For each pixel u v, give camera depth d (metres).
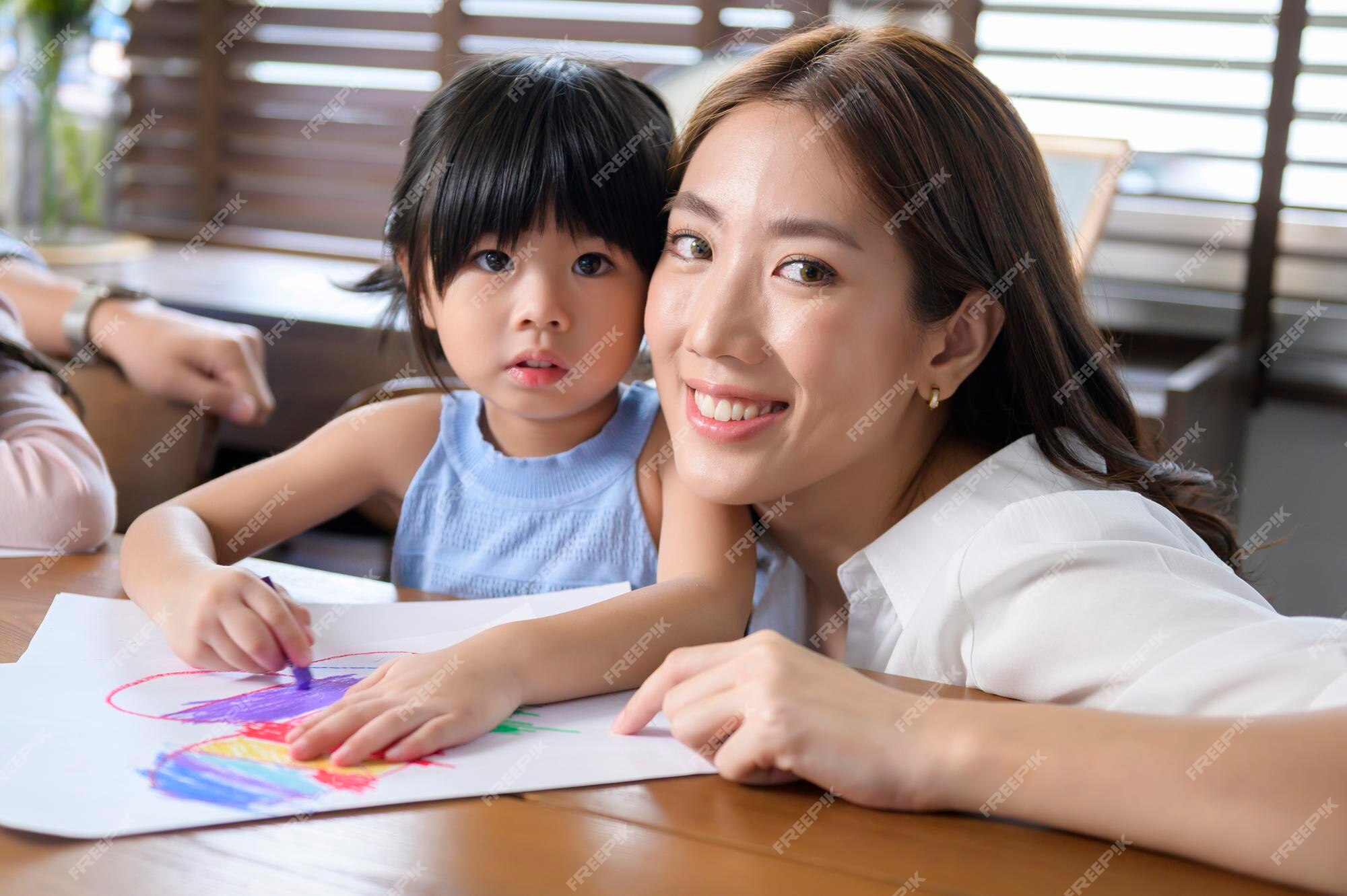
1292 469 1.81
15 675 0.59
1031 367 0.76
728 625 0.71
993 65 1.88
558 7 2.10
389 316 1.04
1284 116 1.76
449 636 0.68
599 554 0.88
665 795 0.50
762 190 0.66
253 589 0.64
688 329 0.69
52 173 2.16
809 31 0.76
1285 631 0.55
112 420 1.16
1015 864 0.45
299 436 1.65
